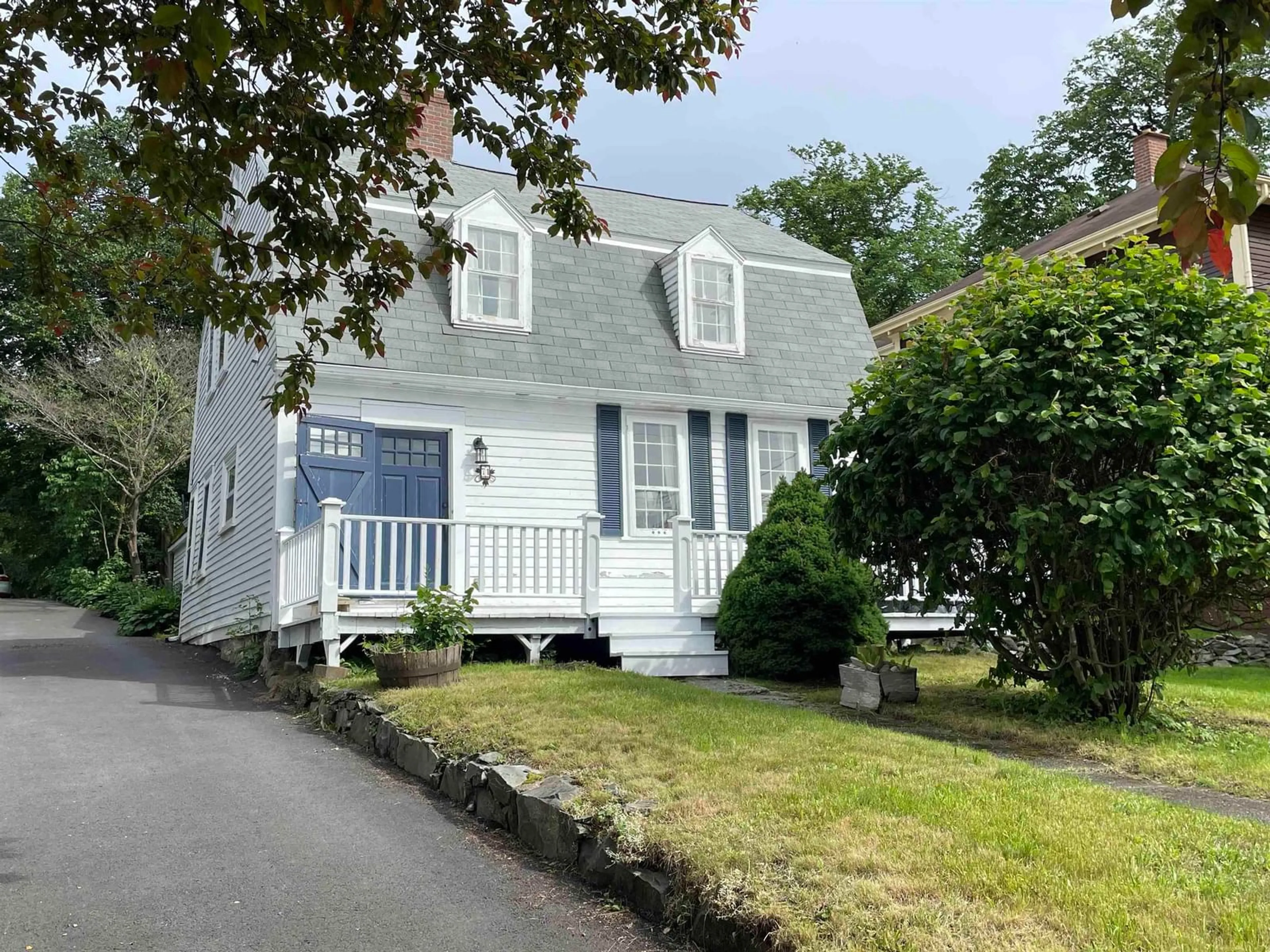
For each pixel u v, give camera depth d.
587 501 12.28
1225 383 6.25
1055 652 7.21
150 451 26.98
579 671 8.80
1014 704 7.58
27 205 26.95
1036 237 29.75
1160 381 6.46
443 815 5.35
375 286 5.70
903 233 31.45
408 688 7.71
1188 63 2.05
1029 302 6.68
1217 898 3.18
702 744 5.48
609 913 3.84
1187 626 7.02
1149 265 6.93
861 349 14.77
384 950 3.54
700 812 4.20
